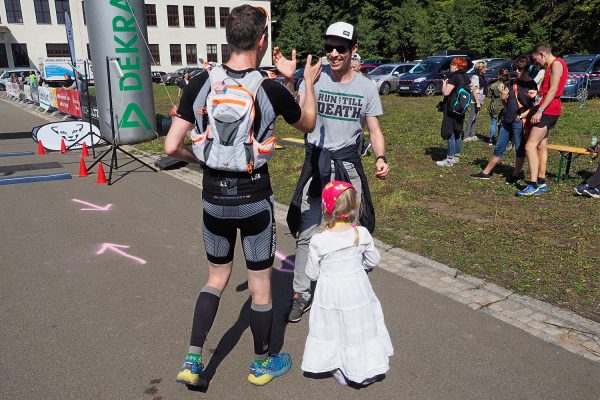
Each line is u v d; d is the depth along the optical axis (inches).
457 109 315.0
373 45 1790.1
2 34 1704.0
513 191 268.5
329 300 112.9
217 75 95.9
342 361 113.6
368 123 140.7
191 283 167.5
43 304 151.8
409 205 247.0
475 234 205.6
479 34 1469.0
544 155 259.4
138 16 435.5
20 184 306.0
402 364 121.7
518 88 272.7
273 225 106.3
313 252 113.4
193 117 99.0
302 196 142.9
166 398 110.2
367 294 113.7
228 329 139.3
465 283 163.3
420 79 843.4
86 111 509.0
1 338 132.8
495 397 109.6
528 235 203.5
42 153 416.2
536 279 163.6
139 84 443.5
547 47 241.1
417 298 153.9
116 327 138.9
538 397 109.3
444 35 1537.9
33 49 1747.0
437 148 398.3
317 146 141.0
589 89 690.2
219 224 102.6
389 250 191.2
